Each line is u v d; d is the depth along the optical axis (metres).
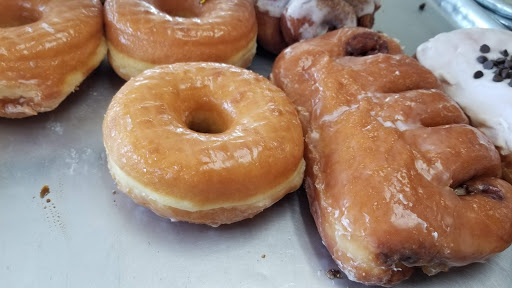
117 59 0.22
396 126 0.18
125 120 0.16
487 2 0.29
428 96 0.19
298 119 0.18
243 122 0.17
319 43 0.22
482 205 0.16
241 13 0.22
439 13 0.30
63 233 0.17
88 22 0.21
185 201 0.16
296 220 0.18
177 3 0.24
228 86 0.19
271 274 0.16
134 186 0.16
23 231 0.16
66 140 0.20
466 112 0.21
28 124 0.20
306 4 0.23
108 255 0.16
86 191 0.18
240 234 0.17
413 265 0.16
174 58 0.21
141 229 0.17
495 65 0.22
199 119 0.19
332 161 0.17
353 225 0.15
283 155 0.16
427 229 0.15
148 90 0.18
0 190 0.18
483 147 0.17
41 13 0.21
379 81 0.20
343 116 0.18
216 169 0.15
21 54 0.18
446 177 0.16
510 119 0.19
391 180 0.15
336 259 0.16
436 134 0.17
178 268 0.16
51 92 0.19
